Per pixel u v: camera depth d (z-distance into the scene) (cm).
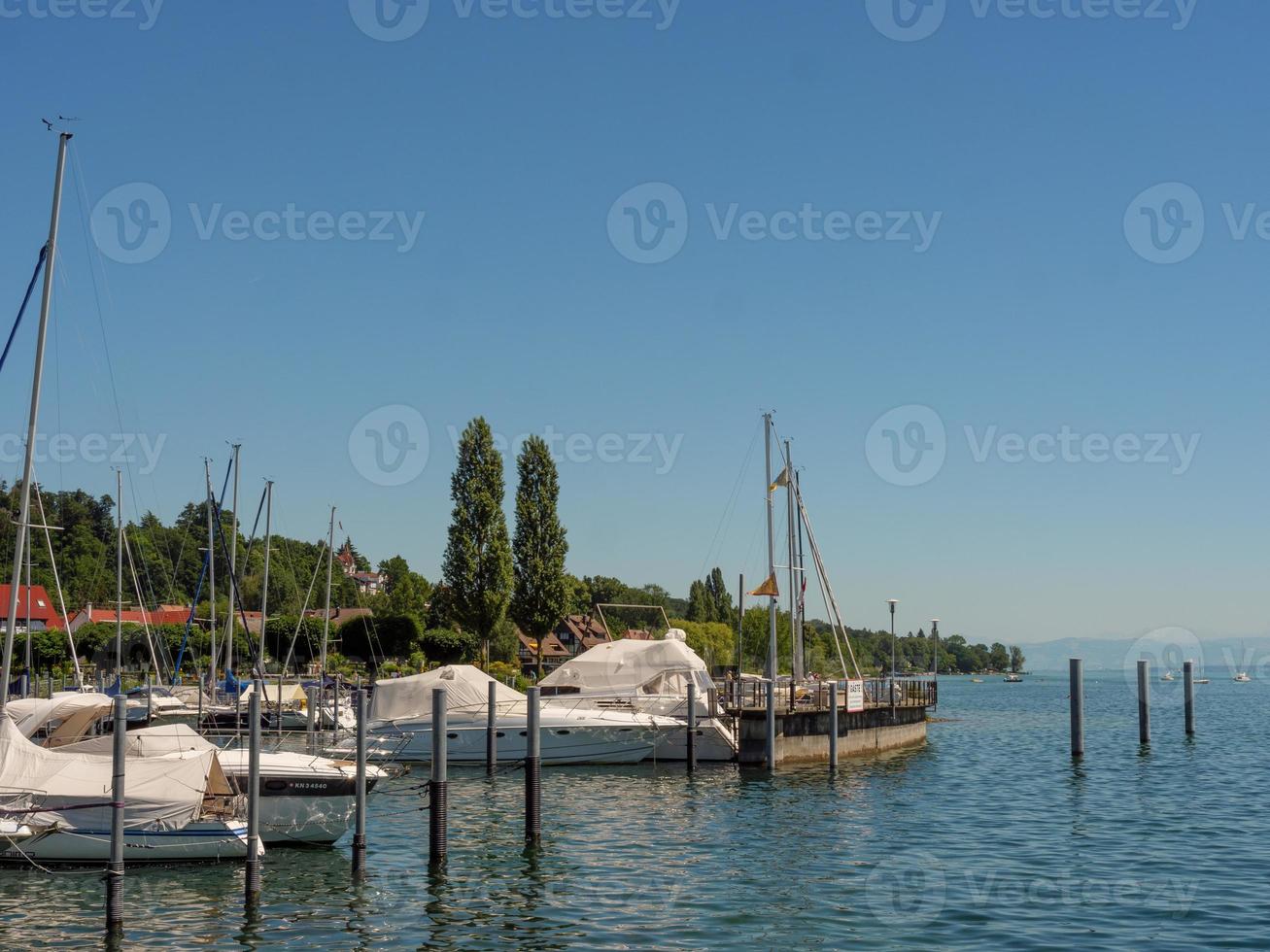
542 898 2467
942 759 5278
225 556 6544
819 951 2098
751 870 2728
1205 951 2094
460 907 2392
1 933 2217
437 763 2762
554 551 8356
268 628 8906
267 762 2997
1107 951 2094
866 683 5494
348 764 3078
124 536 7319
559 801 3766
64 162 2991
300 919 2306
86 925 2266
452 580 8219
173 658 8181
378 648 9219
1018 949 2105
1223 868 2773
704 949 2111
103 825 2688
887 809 3647
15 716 3228
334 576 16912
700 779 4312
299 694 6297
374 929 2242
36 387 2889
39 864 2673
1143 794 4075
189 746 2814
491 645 9681
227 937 2189
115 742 2244
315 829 2953
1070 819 3491
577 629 13400
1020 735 6962
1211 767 4975
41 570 12431
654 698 4784
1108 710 10231
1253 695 14050
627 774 4428
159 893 2498
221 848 2753
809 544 6028
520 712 4725
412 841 3064
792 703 4719
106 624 8444
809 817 3481
